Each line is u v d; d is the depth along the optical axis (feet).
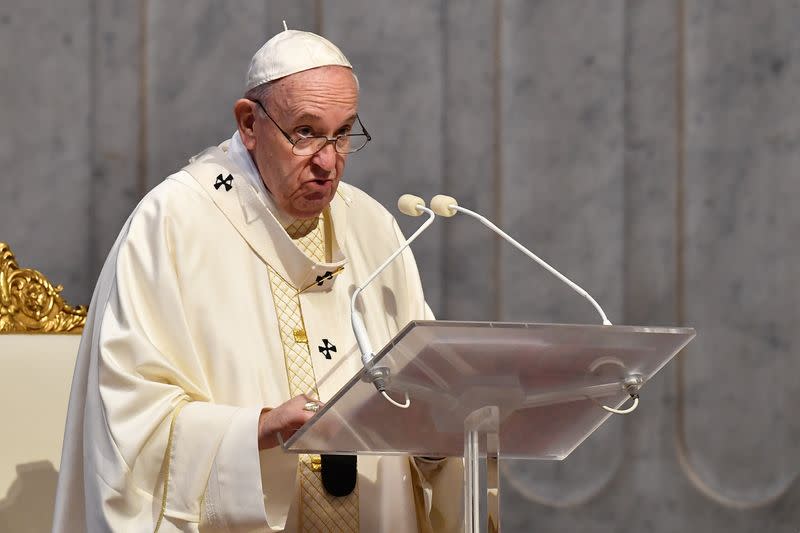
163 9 52.65
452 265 54.60
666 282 54.39
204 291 34.86
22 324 41.47
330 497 34.83
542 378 27.71
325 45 34.96
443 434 29.86
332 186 34.94
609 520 54.29
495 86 54.75
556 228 54.75
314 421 28.37
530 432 30.55
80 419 34.58
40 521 39.55
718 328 54.29
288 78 34.19
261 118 34.73
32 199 51.34
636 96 54.80
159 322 34.06
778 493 53.67
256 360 34.71
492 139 54.60
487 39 54.80
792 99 53.98
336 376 35.78
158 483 32.12
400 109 54.60
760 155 54.24
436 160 54.60
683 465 54.13
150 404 32.50
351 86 34.71
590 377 28.19
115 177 51.93
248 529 31.53
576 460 54.54
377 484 35.65
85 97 51.93
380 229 38.88
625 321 54.54
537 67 54.95
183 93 52.60
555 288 54.60
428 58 54.70
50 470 39.99
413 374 26.99
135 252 34.71
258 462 31.30
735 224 54.24
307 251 37.45
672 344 27.50
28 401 40.19
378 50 54.60
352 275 37.68
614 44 54.85
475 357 26.58
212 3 53.06
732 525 53.78
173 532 31.65
